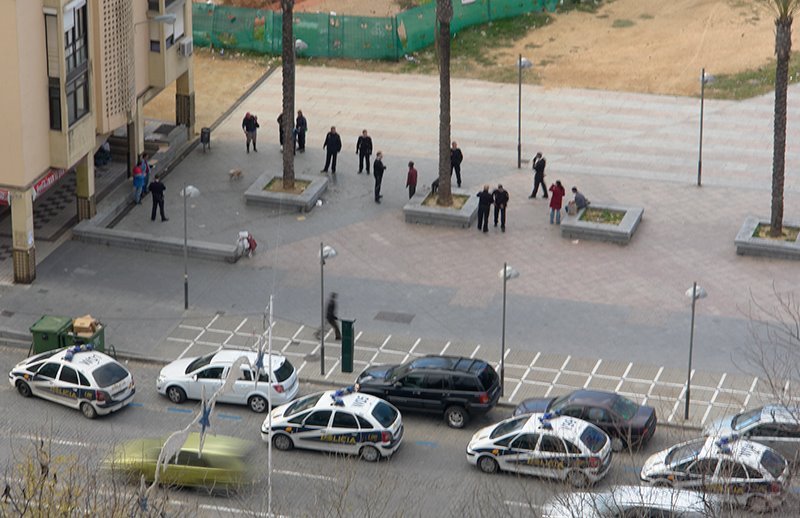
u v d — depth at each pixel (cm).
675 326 6481
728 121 8819
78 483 4584
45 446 5397
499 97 9212
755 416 5428
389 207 7688
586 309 6638
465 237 7344
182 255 7119
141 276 6931
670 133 8650
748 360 6178
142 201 7650
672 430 5681
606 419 5491
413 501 5156
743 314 6575
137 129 7712
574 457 5103
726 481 4303
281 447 5556
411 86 9406
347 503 4750
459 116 8894
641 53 9919
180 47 8000
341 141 8412
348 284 6881
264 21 9869
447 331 6469
